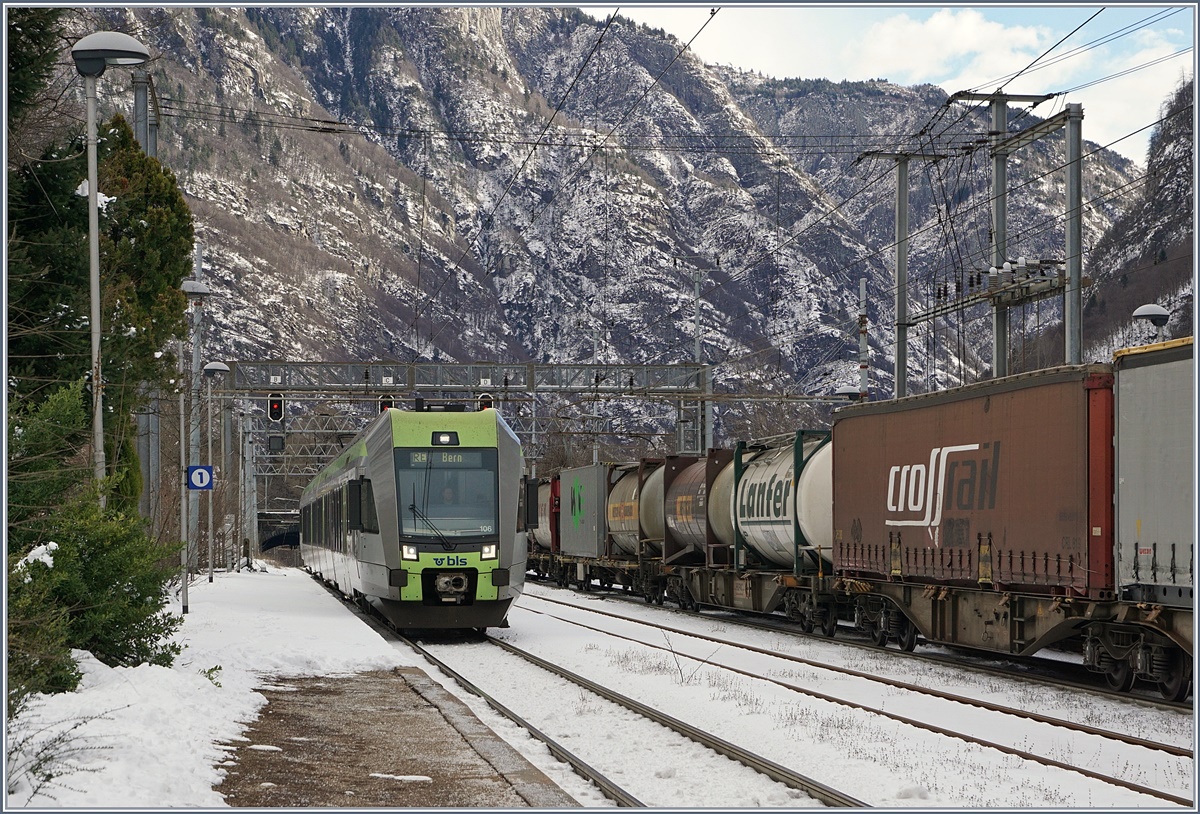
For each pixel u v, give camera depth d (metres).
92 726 10.62
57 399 14.37
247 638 20.97
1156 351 14.52
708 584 31.03
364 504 25.97
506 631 25.66
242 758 10.96
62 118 22.20
